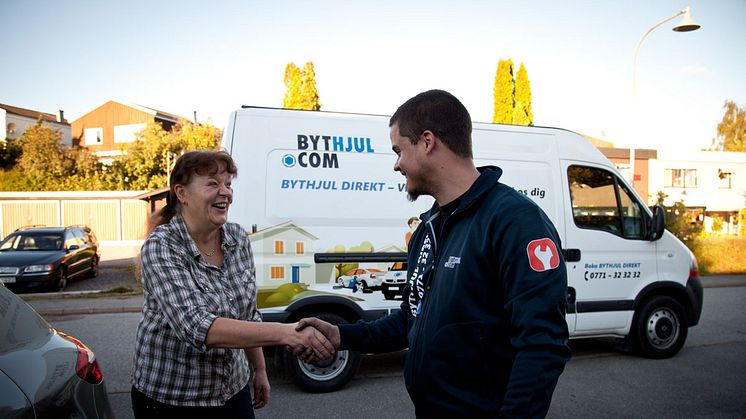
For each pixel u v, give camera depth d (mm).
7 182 29562
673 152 31859
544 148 5578
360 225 4887
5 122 35969
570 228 5566
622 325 5781
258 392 2455
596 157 5809
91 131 40469
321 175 4816
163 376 1969
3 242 12594
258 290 4625
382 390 5008
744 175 32812
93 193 24609
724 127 55375
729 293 11875
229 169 2090
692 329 7789
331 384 4898
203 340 1798
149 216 2160
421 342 1681
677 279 6008
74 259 12742
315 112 4891
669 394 4871
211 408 2023
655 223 5629
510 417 1377
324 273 4781
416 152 1730
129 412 4512
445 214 1772
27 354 2055
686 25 12812
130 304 10016
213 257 2137
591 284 5637
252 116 4727
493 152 5363
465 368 1579
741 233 23516
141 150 31891
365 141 4973
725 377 5379
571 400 4711
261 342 1848
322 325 1982
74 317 9156
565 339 1463
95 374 2344
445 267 1663
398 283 4969
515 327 1467
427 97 1738
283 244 4691
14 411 1799
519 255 1492
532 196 5449
